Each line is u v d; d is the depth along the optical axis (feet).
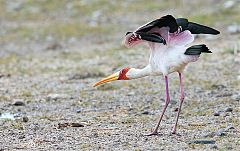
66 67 64.03
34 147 35.24
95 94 51.37
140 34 35.29
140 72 37.93
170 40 35.94
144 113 44.06
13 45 78.54
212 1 89.86
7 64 67.41
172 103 47.09
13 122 42.22
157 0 94.68
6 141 36.88
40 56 71.46
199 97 48.57
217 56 64.23
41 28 85.92
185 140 35.42
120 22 86.02
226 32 74.54
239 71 57.57
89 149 34.30
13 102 48.73
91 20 88.02
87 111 45.55
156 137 36.42
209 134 36.40
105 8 93.25
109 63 64.90
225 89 50.88
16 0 100.32
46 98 50.16
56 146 35.29
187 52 35.17
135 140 35.94
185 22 36.40
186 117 42.11
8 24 88.63
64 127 40.14
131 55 68.23
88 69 62.28
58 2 98.32
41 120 42.73
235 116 41.50
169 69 36.19
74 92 52.42
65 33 82.64
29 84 56.49
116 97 49.93
